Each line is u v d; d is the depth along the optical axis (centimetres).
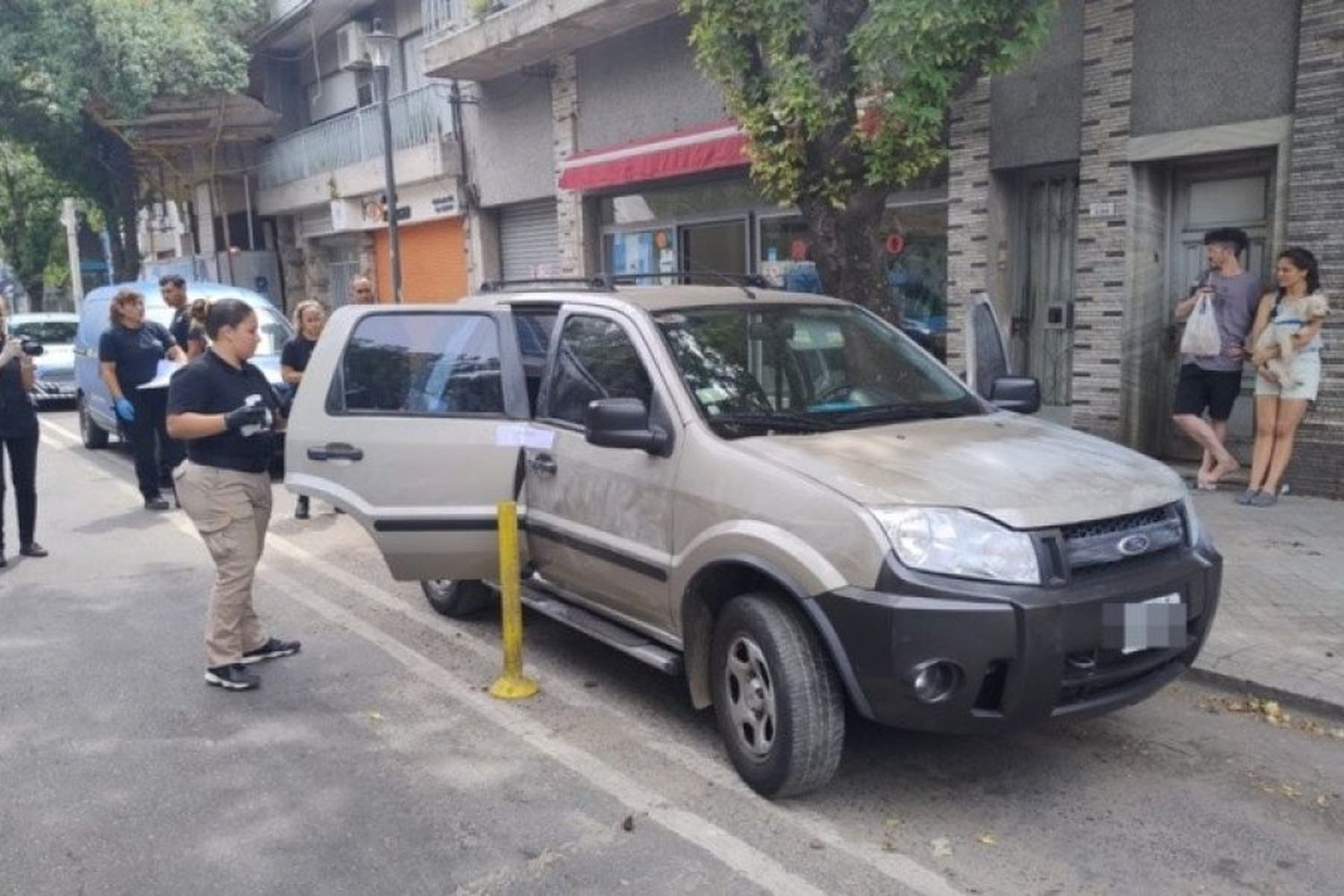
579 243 1541
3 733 496
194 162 2520
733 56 716
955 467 400
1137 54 870
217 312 540
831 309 538
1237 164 861
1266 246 845
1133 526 393
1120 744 457
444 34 1725
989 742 461
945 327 1071
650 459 454
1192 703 493
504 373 539
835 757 398
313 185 2239
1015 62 661
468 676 559
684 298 513
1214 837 383
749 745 421
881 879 360
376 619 657
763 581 418
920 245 1095
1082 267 929
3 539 795
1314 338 759
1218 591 416
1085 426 942
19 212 3159
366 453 554
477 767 452
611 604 496
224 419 529
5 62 1847
